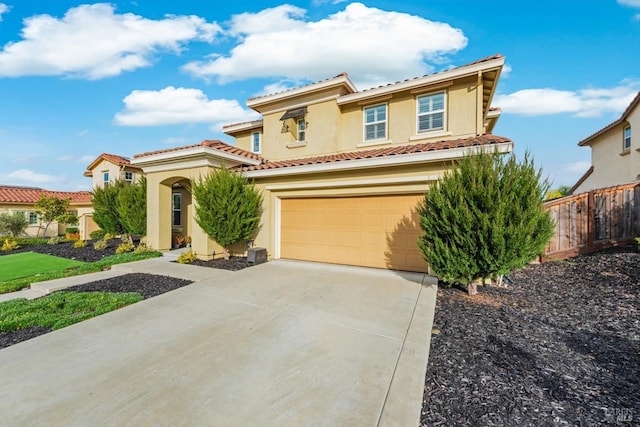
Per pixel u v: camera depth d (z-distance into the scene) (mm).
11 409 3217
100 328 5371
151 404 3270
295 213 11797
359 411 3082
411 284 8023
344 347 4523
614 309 5777
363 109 13453
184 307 6445
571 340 4609
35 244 20484
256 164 14203
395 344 4578
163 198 14188
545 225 6617
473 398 3256
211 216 10984
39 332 5426
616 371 3748
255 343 4711
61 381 3744
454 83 11312
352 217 10594
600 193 9578
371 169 9773
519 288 7410
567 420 2904
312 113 14359
